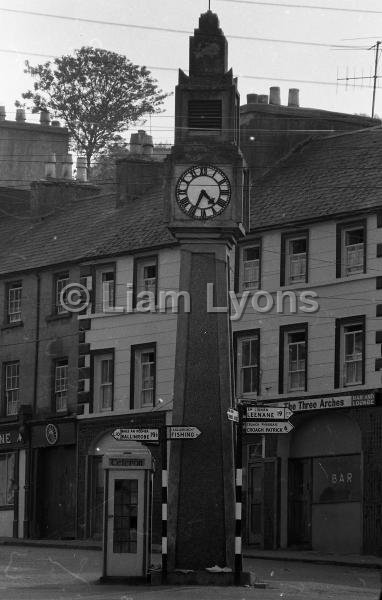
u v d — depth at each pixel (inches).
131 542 1722.4
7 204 3663.9
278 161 3034.0
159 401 2925.7
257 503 2755.9
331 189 2775.6
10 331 3336.6
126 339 3019.2
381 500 2509.8
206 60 1817.2
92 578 1812.3
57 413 3154.5
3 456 3302.2
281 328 2738.7
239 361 2802.7
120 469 1727.4
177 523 1743.4
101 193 3540.8
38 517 3166.8
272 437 2711.6
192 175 1787.6
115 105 4763.8
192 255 1787.6
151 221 3085.6
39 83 4776.1
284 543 2682.1
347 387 2610.7
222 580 1707.7
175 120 1803.6
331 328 2657.5
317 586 1784.0
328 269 2679.6
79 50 4793.3
